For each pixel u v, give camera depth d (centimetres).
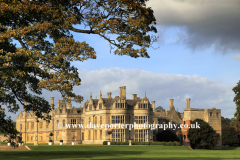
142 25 3164
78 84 3288
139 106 9275
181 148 7744
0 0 3081
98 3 3189
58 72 3284
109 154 5081
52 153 5009
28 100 3584
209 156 5084
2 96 3139
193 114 9194
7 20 3238
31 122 11869
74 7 3231
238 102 10138
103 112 9162
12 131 3459
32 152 5216
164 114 11844
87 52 3225
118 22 3147
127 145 7862
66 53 3189
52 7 3194
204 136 8606
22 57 3125
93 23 3159
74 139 10162
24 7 3045
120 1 3056
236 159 4206
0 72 3072
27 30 3116
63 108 10400
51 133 10438
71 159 3816
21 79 3378
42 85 3167
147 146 7562
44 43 3369
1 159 3756
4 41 3097
